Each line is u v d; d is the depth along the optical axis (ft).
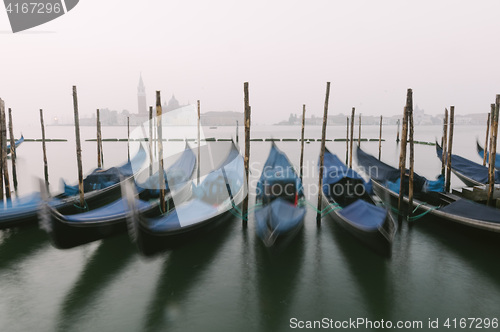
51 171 71.36
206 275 24.00
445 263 25.54
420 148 127.13
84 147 133.28
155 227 23.21
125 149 124.26
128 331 18.08
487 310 19.94
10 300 20.72
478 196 35.14
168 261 26.12
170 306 20.31
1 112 36.40
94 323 18.67
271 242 23.62
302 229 32.24
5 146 36.94
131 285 22.58
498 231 25.99
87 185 39.22
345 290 22.08
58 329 18.16
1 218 29.07
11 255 26.76
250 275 24.03
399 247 28.37
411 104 32.58
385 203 41.55
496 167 49.96
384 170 46.14
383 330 18.22
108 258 26.45
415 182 36.86
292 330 18.20
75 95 33.42
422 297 21.24
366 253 27.50
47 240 29.68
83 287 22.25
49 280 23.09
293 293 21.75
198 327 18.47
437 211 31.76
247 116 32.73
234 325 18.65
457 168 50.06
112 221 26.58
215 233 30.78
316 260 26.27
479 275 23.75
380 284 22.74
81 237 24.59
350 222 27.27
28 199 32.22
